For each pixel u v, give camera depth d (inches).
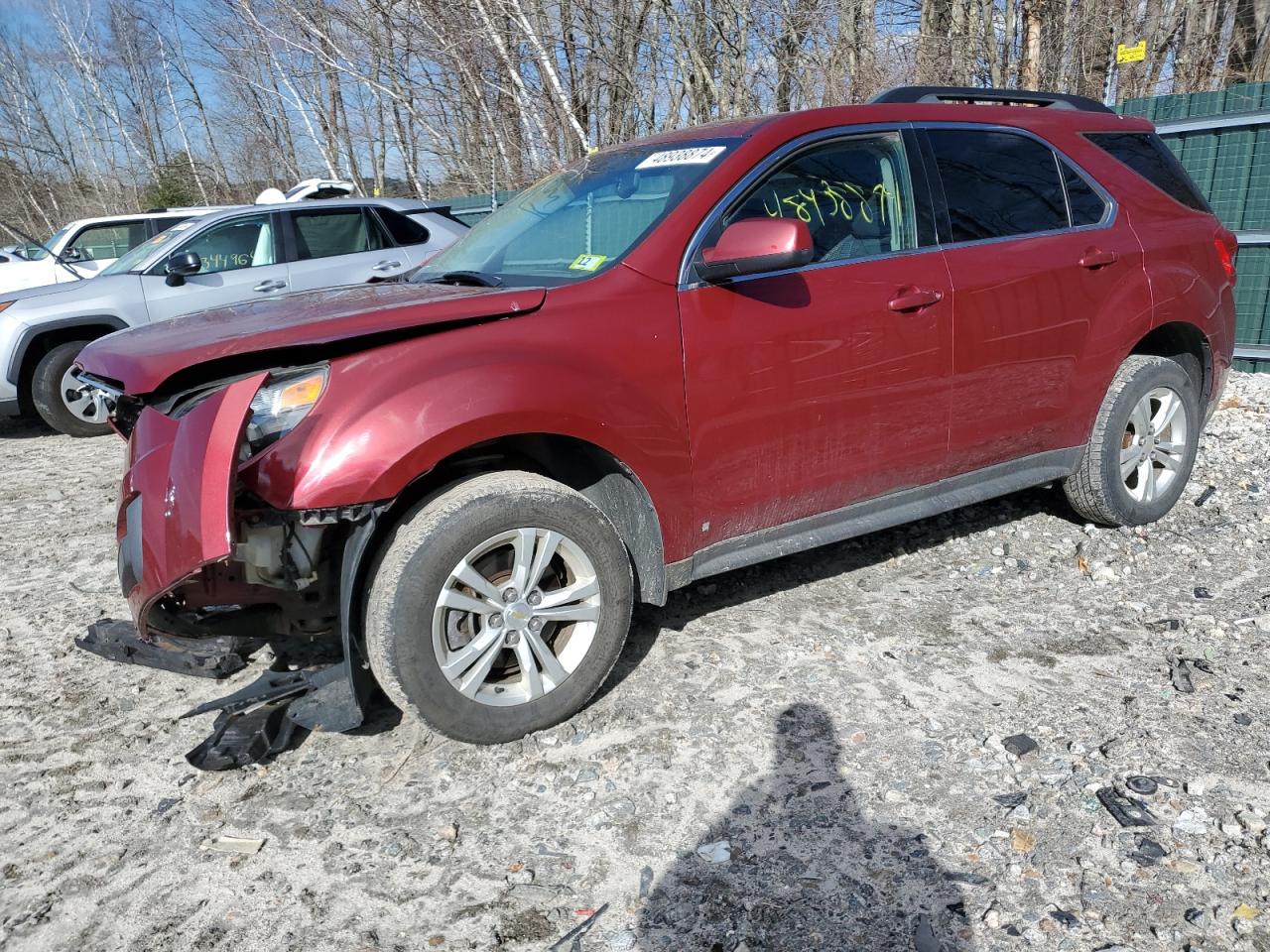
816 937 80.7
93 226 424.8
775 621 139.8
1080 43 494.9
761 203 123.8
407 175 676.1
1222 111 295.7
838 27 435.2
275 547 101.7
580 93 481.1
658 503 115.7
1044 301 144.4
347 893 88.3
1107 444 159.5
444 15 454.3
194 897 88.7
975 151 144.4
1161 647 128.3
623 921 83.4
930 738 109.0
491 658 106.6
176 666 127.6
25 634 147.6
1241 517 174.1
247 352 96.9
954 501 145.9
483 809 99.6
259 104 832.3
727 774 103.7
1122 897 83.5
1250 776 99.3
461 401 99.2
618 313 111.4
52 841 97.7
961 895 84.7
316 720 101.0
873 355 128.3
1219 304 169.3
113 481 242.4
